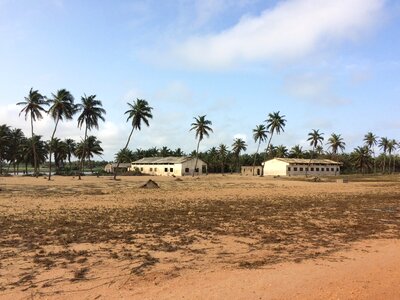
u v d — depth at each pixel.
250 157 150.88
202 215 21.12
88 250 11.94
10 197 32.59
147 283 8.53
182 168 112.88
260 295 7.66
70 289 8.09
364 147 134.62
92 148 116.62
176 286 8.30
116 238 13.96
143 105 71.81
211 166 146.62
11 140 102.00
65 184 55.06
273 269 9.83
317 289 8.05
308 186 54.72
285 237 14.69
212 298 7.48
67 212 21.86
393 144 137.75
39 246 12.48
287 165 111.38
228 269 9.82
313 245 13.20
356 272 9.52
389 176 101.94
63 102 67.38
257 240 13.99
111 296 7.64
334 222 18.98
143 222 18.14
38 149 107.50
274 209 24.64
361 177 96.94
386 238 14.77
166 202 28.92
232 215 21.30
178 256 11.31
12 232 15.01
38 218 19.16
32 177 81.75
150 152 152.88
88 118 71.19
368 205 27.75
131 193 38.47
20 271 9.50
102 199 31.12
